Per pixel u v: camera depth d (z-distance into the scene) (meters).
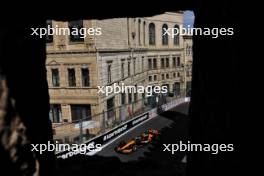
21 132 7.62
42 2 7.86
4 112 6.82
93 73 35.53
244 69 7.50
